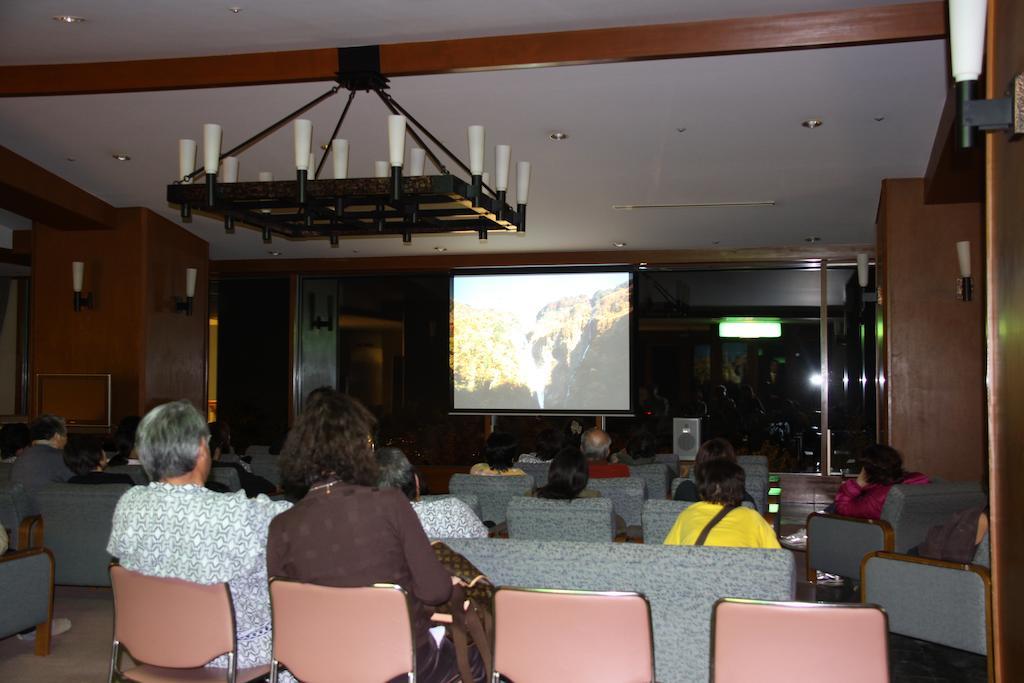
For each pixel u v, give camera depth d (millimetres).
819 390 10031
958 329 6758
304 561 2240
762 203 7754
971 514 3730
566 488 3867
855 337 9961
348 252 10414
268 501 2516
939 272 6812
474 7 4445
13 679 3590
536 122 5777
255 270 11008
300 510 2273
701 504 3115
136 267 8219
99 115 5871
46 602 3824
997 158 1780
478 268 10430
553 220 8492
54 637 4180
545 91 5258
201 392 9297
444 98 5383
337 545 2221
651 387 10422
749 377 10227
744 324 10273
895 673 3754
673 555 2514
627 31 4676
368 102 5469
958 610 3406
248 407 11328
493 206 4758
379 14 4516
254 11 4484
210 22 4629
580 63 4750
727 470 3123
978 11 1629
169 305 8664
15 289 11664
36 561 3764
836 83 5086
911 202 6887
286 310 11289
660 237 9289
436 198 4402
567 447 3963
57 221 7922
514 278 10367
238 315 11430
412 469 3123
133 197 7910
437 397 11055
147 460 2480
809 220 8414
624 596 2166
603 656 2191
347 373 11266
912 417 6809
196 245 9266
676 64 4848
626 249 10047
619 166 6699
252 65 5035
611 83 5129
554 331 10242
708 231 8953
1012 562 1698
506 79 5078
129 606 2453
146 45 4949
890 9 4387
